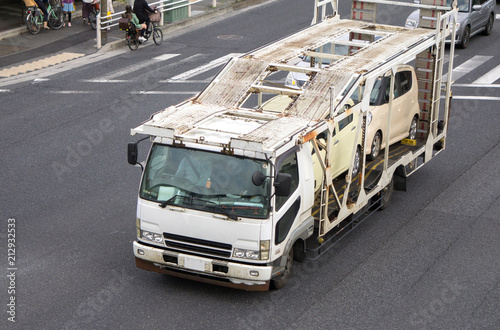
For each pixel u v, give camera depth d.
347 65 15.57
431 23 19.38
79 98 26.28
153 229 13.18
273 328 12.58
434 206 18.33
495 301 13.79
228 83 15.21
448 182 19.94
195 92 27.28
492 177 20.38
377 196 17.56
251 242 12.64
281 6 43.38
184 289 13.87
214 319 12.83
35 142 21.75
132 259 15.10
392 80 16.30
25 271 14.39
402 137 19.03
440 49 18.73
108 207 17.62
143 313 12.97
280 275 13.67
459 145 22.78
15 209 17.23
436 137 19.66
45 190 18.42
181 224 12.91
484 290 14.20
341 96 14.44
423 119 19.69
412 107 19.06
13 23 36.12
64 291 13.68
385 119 17.84
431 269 15.00
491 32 37.75
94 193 18.39
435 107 19.22
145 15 33.50
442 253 15.75
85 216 17.06
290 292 13.83
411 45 17.30
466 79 29.58
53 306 13.12
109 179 19.30
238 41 35.44
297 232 13.65
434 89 18.73
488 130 24.11
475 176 20.41
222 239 12.76
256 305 13.33
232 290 13.86
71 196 18.14
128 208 17.64
